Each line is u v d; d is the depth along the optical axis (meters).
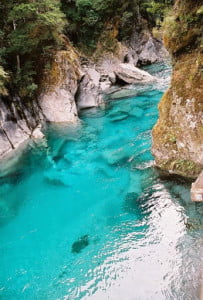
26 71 16.47
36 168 12.72
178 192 9.73
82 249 8.29
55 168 12.55
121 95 21.12
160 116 10.94
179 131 10.01
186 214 8.80
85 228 9.03
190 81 9.55
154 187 10.21
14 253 8.45
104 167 12.08
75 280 7.40
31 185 11.53
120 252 7.98
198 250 7.55
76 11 26.72
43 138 15.20
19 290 7.33
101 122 16.75
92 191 10.68
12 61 16.39
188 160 10.12
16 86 15.95
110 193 10.42
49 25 16.95
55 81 17.36
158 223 8.71
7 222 9.70
